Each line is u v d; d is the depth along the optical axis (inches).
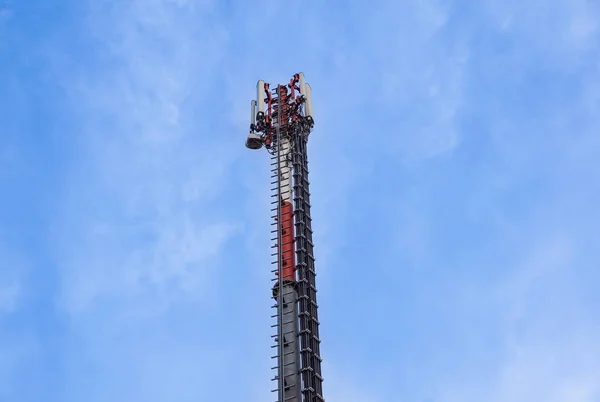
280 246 2659.9
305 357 2356.1
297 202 2795.3
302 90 3179.1
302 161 2965.1
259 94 3228.3
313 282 2596.0
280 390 2308.1
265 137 3115.2
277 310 2503.7
